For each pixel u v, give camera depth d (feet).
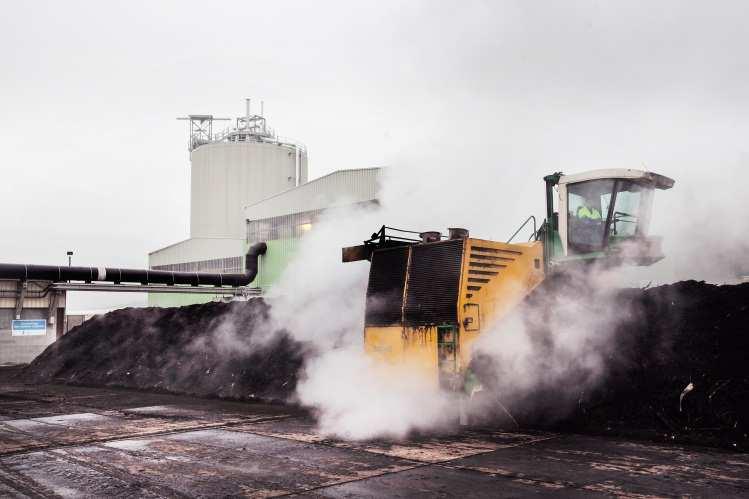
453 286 36.68
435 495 22.04
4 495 23.02
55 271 103.91
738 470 25.02
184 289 121.39
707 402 32.01
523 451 29.63
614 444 31.09
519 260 40.16
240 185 190.19
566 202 42.01
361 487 23.36
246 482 24.43
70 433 36.81
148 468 27.12
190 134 214.28
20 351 100.58
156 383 65.16
